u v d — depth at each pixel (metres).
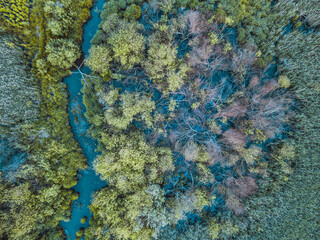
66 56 16.69
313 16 16.08
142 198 15.76
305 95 17.41
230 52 17.58
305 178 17.58
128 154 15.82
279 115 17.84
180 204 16.48
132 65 17.02
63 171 17.70
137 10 17.39
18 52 17.31
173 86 16.67
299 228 17.36
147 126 17.45
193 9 17.45
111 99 16.69
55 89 17.80
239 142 17.25
